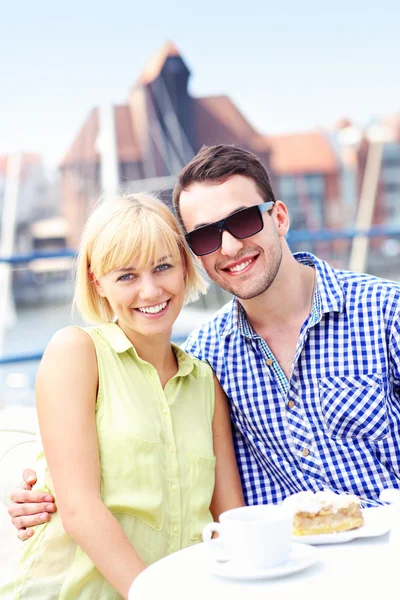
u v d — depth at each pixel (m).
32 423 1.80
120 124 16.45
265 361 1.65
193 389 1.55
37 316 7.10
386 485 1.58
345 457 1.60
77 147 16.48
